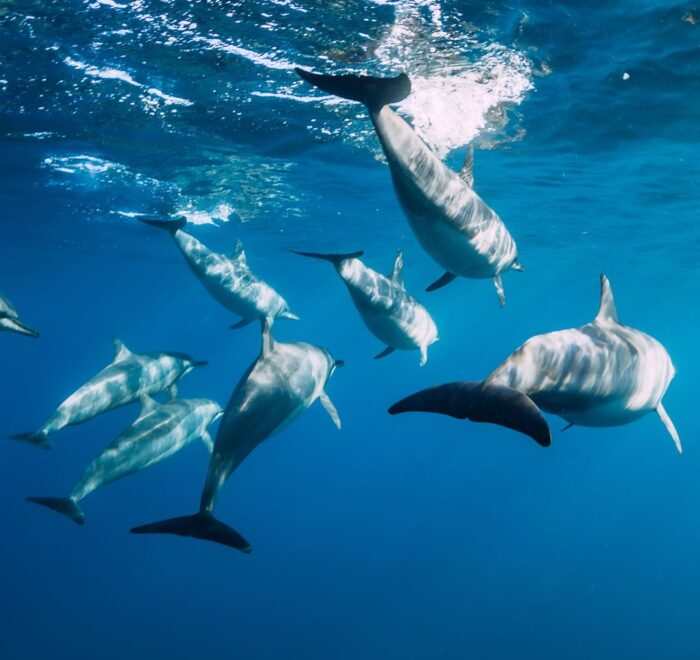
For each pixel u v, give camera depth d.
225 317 93.50
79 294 63.41
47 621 24.19
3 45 9.92
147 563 30.30
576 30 9.45
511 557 34.66
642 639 25.39
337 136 14.50
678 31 9.48
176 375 10.37
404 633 25.33
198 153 15.77
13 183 18.91
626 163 16.09
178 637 23.52
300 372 7.03
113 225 26.05
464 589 29.83
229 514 37.81
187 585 28.08
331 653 23.47
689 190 18.39
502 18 9.01
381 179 18.31
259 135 14.40
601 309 5.36
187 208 22.39
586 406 4.72
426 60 10.37
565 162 16.23
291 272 45.25
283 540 34.41
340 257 7.57
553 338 4.50
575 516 45.66
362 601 27.75
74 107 12.65
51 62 10.58
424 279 46.16
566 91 11.80
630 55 10.28
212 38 9.68
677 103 12.16
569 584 30.88
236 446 5.75
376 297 8.23
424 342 9.48
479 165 16.69
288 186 19.20
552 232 25.56
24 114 13.03
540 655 24.02
